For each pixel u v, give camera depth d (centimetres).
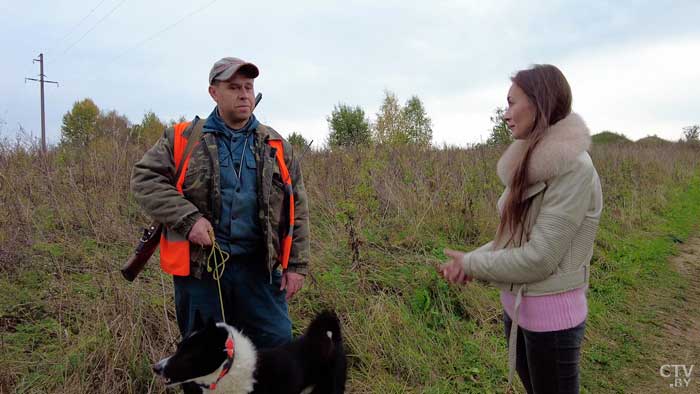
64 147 762
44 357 338
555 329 237
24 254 447
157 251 482
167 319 362
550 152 223
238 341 268
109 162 678
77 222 535
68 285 409
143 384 335
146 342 359
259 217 284
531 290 239
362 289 477
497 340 471
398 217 636
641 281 704
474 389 403
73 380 319
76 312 383
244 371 262
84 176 621
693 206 1327
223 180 279
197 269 276
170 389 334
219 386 259
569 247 233
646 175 1415
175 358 251
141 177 272
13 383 316
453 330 470
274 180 291
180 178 274
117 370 332
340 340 326
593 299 613
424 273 511
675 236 972
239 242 283
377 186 693
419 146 1035
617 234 888
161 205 266
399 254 570
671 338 545
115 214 550
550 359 241
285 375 281
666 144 3069
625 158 1456
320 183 701
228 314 299
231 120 284
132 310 364
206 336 253
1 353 327
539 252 225
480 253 245
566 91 233
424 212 655
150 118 905
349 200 596
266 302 301
